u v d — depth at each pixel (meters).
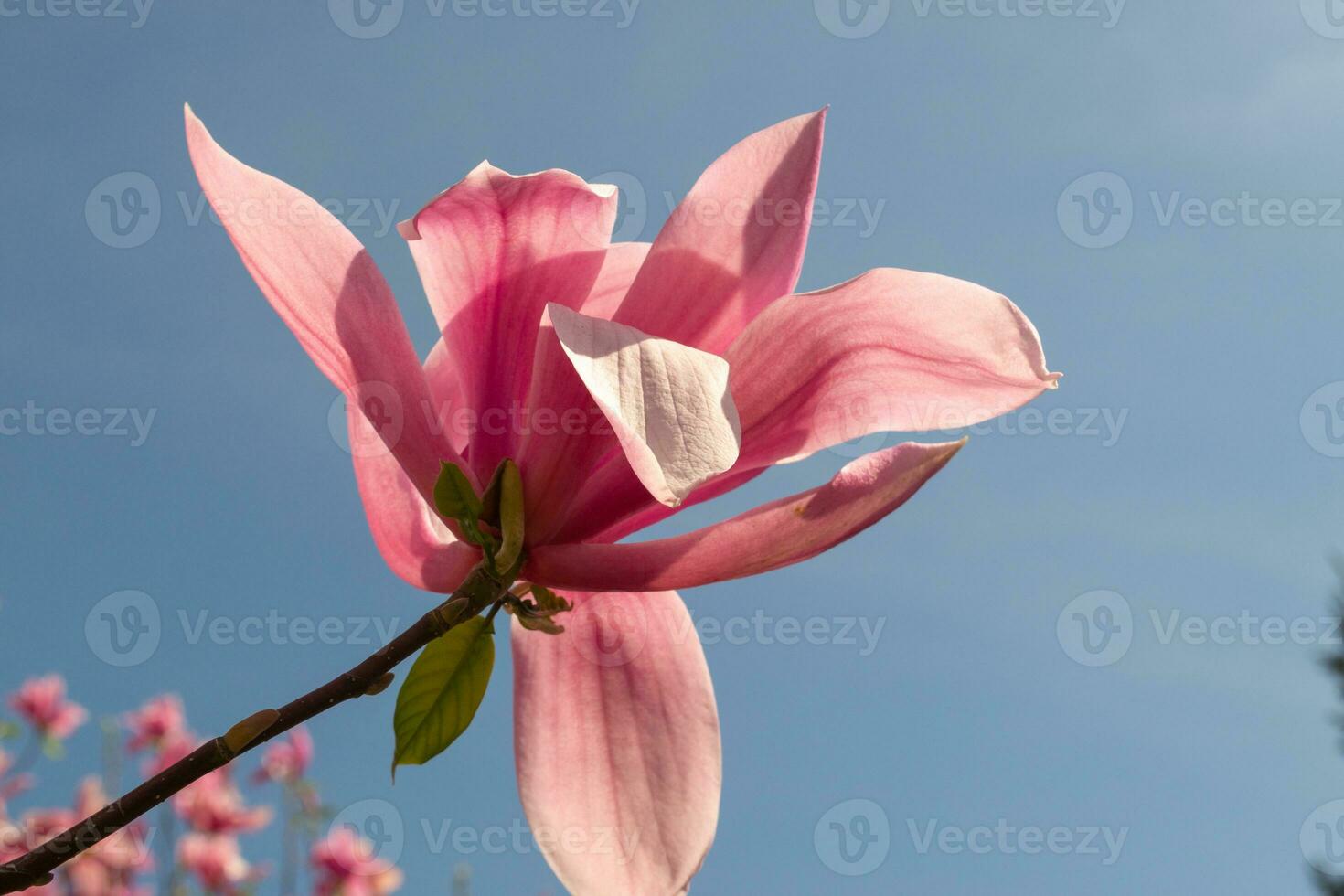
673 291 0.71
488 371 0.72
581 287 0.72
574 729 0.75
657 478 0.65
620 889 0.73
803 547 0.69
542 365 0.71
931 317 0.69
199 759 0.66
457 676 0.71
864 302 0.69
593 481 0.71
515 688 0.75
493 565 0.70
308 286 0.70
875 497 0.69
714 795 0.74
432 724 0.71
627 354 0.67
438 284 0.72
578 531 0.71
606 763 0.75
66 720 1.64
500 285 0.72
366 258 0.70
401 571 0.74
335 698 0.68
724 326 0.71
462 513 0.70
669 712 0.75
